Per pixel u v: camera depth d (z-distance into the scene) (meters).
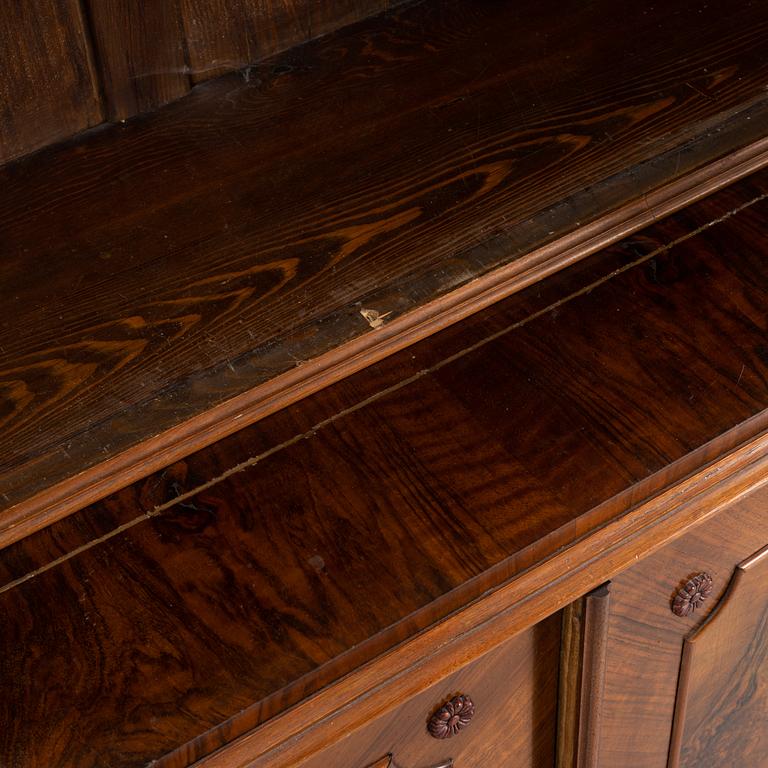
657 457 0.84
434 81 1.06
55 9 0.98
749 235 1.00
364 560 0.79
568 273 0.97
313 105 1.05
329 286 0.88
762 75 1.05
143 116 1.06
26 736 0.70
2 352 0.85
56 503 0.80
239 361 0.84
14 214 0.96
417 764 0.89
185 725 0.71
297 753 0.75
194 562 0.79
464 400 0.88
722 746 1.16
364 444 0.86
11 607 0.77
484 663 0.87
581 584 0.84
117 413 0.81
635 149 0.98
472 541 0.80
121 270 0.90
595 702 0.95
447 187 0.96
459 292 0.90
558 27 1.11
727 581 1.00
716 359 0.91
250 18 1.08
